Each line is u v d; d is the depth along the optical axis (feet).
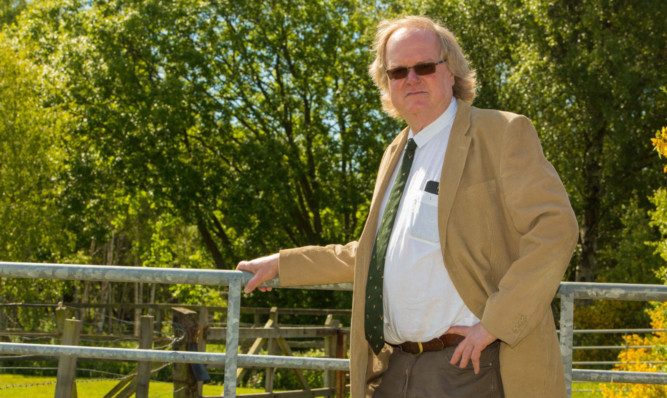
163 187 73.10
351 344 7.77
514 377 6.79
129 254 127.54
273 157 72.28
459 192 7.09
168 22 72.84
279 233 81.25
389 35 8.30
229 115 75.00
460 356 6.80
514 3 68.03
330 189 79.05
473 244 6.98
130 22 71.87
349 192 76.43
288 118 79.05
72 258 81.15
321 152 76.28
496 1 69.10
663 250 35.50
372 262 7.75
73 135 77.66
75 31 77.71
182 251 109.19
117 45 73.46
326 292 74.02
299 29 79.10
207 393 35.94
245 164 76.43
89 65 73.00
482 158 7.13
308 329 30.78
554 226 6.53
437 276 7.18
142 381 23.93
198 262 91.30
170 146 73.56
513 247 6.96
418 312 7.25
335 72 79.46
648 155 68.23
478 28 71.05
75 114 76.13
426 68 7.62
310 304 73.67
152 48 74.69
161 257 96.89
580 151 69.00
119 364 42.78
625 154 65.51
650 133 67.15
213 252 80.74
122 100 75.51
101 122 72.79
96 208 76.43
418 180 7.53
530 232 6.55
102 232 75.36
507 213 6.93
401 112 7.82
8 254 65.36
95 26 74.95
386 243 7.62
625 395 27.84
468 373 7.06
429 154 7.61
